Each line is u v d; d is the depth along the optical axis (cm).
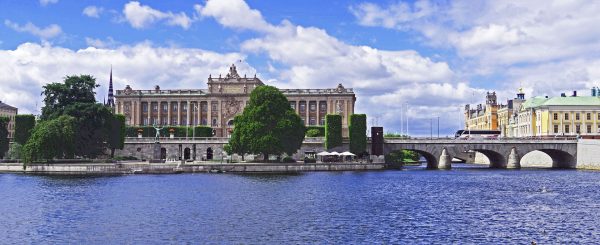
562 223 5703
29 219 5816
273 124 14388
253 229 5278
